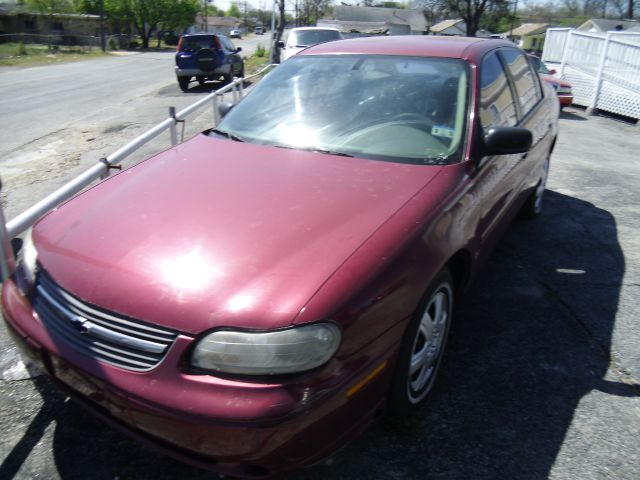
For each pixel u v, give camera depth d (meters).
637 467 2.26
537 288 3.79
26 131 9.37
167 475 2.19
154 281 1.92
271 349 1.75
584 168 7.32
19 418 2.46
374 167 2.64
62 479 2.16
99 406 2.00
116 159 3.82
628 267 4.18
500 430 2.45
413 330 2.21
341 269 1.94
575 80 14.78
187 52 15.27
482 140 2.87
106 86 16.98
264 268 1.93
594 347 3.11
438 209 2.38
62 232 2.29
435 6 52.66
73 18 51.81
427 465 2.25
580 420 2.52
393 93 3.10
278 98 3.36
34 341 2.07
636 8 54.78
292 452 1.78
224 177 2.58
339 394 1.84
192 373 1.79
